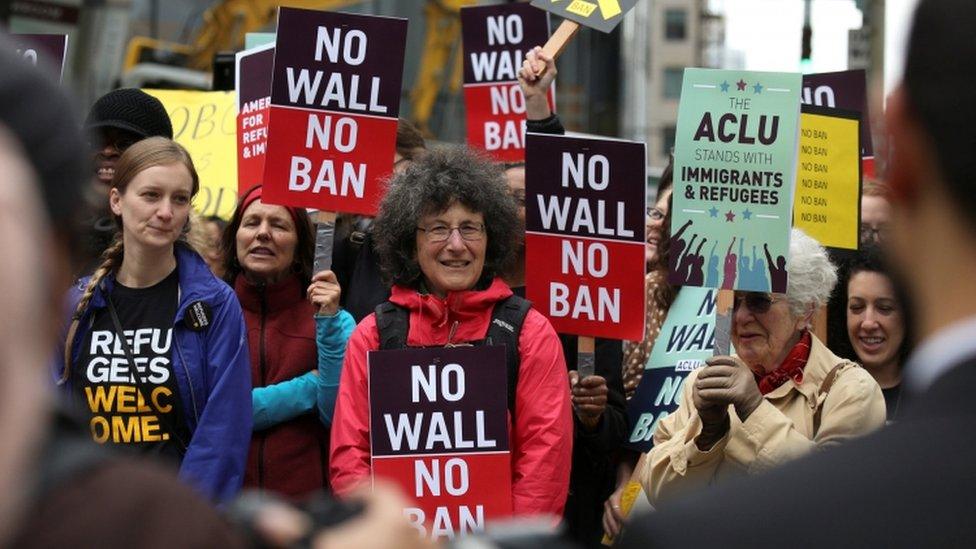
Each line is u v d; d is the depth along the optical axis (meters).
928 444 1.76
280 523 1.79
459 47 16.20
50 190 1.77
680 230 6.39
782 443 5.47
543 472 5.97
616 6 7.98
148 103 7.48
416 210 6.22
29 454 1.62
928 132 1.80
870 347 6.86
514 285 7.50
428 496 6.00
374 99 7.09
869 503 1.75
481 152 6.68
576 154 6.93
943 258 1.82
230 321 6.14
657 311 7.45
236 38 16.23
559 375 6.11
